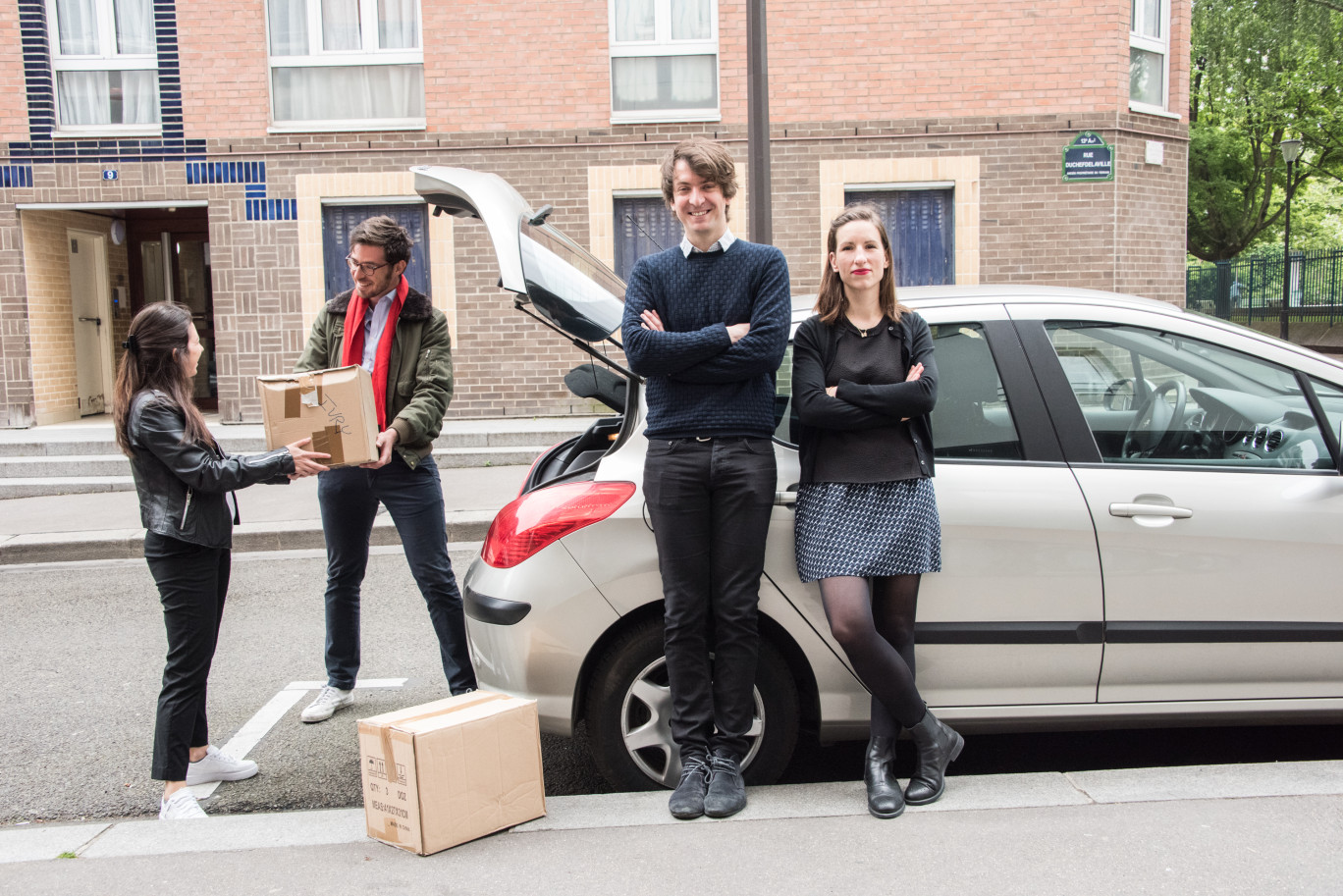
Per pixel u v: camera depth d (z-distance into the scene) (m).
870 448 3.03
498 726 3.03
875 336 3.11
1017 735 4.04
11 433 11.11
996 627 3.21
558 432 10.52
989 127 11.15
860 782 3.31
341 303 4.22
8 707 4.69
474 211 3.92
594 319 3.59
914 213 11.45
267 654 5.35
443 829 2.92
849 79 11.12
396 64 11.42
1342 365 3.39
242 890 2.78
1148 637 3.22
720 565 3.04
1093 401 3.33
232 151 11.24
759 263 3.01
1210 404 3.36
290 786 3.77
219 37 11.19
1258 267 21.45
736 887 2.69
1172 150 11.87
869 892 2.65
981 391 3.32
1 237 11.36
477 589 3.35
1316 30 27.53
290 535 7.73
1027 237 11.27
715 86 11.37
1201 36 29.95
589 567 3.21
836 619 2.95
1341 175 32.47
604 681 3.25
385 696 4.66
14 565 7.65
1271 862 2.74
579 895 2.69
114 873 2.89
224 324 11.37
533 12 11.15
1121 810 3.03
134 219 13.06
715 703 3.15
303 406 3.39
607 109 11.22
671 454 3.01
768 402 3.07
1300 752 3.82
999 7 11.05
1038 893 2.62
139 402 3.23
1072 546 3.21
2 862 2.98
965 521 3.18
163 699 3.43
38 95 11.27
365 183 11.26
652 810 3.13
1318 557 3.24
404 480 4.08
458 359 11.41
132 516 8.57
